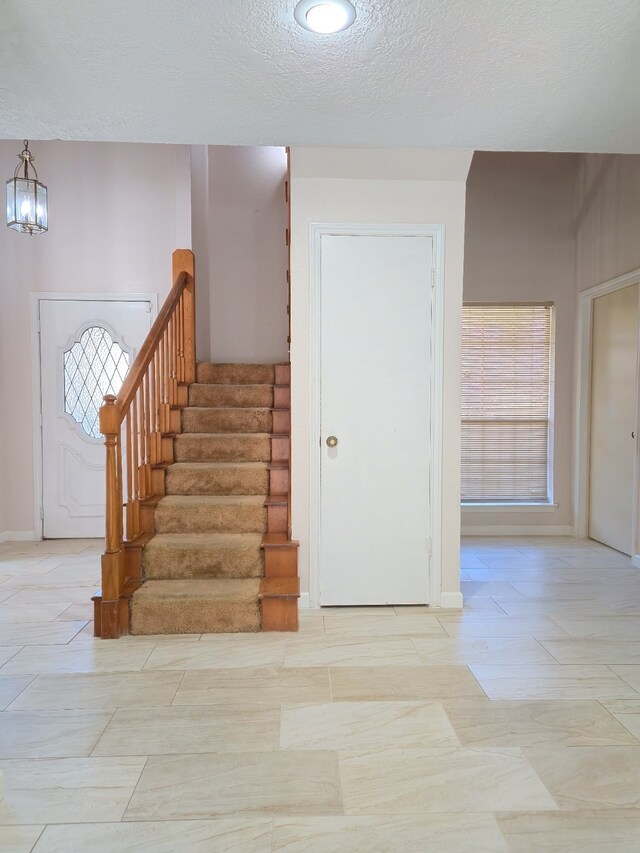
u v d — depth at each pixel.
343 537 2.96
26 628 2.70
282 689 2.11
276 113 2.05
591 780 1.60
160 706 1.99
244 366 4.19
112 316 4.50
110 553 2.59
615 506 4.18
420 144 2.36
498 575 3.56
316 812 1.47
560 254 4.58
